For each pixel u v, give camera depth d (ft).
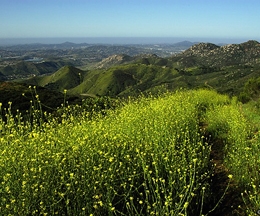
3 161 16.20
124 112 32.99
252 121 40.16
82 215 15.31
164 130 25.77
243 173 22.41
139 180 19.26
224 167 25.36
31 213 14.94
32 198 15.08
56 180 16.75
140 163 19.84
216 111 42.65
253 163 22.71
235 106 51.03
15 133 21.45
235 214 18.19
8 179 15.12
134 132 24.95
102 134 22.16
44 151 17.94
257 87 66.95
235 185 21.83
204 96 57.98
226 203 19.65
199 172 22.21
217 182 22.56
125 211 17.26
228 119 36.78
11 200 13.89
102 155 18.31
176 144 25.41
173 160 20.71
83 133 22.24
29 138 20.59
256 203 17.63
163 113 30.83
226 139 31.99
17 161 16.66
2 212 13.67
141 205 17.40
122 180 17.54
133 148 21.66
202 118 43.68
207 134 36.14
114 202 17.58
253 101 60.54
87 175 17.02
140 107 36.37
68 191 15.69
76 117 30.42
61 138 21.11
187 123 30.25
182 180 18.78
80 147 19.13
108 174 17.48
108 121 28.32
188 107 39.52
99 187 16.81
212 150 30.60
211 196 20.31
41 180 16.14
